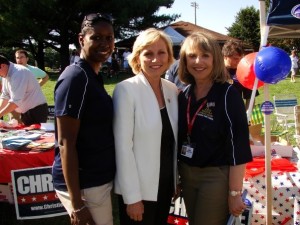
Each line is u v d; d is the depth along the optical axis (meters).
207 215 2.28
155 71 2.15
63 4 21.92
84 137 1.97
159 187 2.24
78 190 1.95
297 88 14.16
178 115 2.31
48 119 5.00
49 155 3.25
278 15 2.65
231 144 2.12
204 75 2.20
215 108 2.16
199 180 2.28
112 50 2.05
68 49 25.70
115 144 2.10
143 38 2.15
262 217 3.20
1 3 21.03
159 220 2.36
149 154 2.13
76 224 2.00
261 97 10.63
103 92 2.00
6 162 3.16
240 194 2.16
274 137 4.73
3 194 3.44
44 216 3.26
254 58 3.03
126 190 2.09
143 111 2.12
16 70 4.21
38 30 21.47
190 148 2.25
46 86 15.70
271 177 3.12
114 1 22.50
